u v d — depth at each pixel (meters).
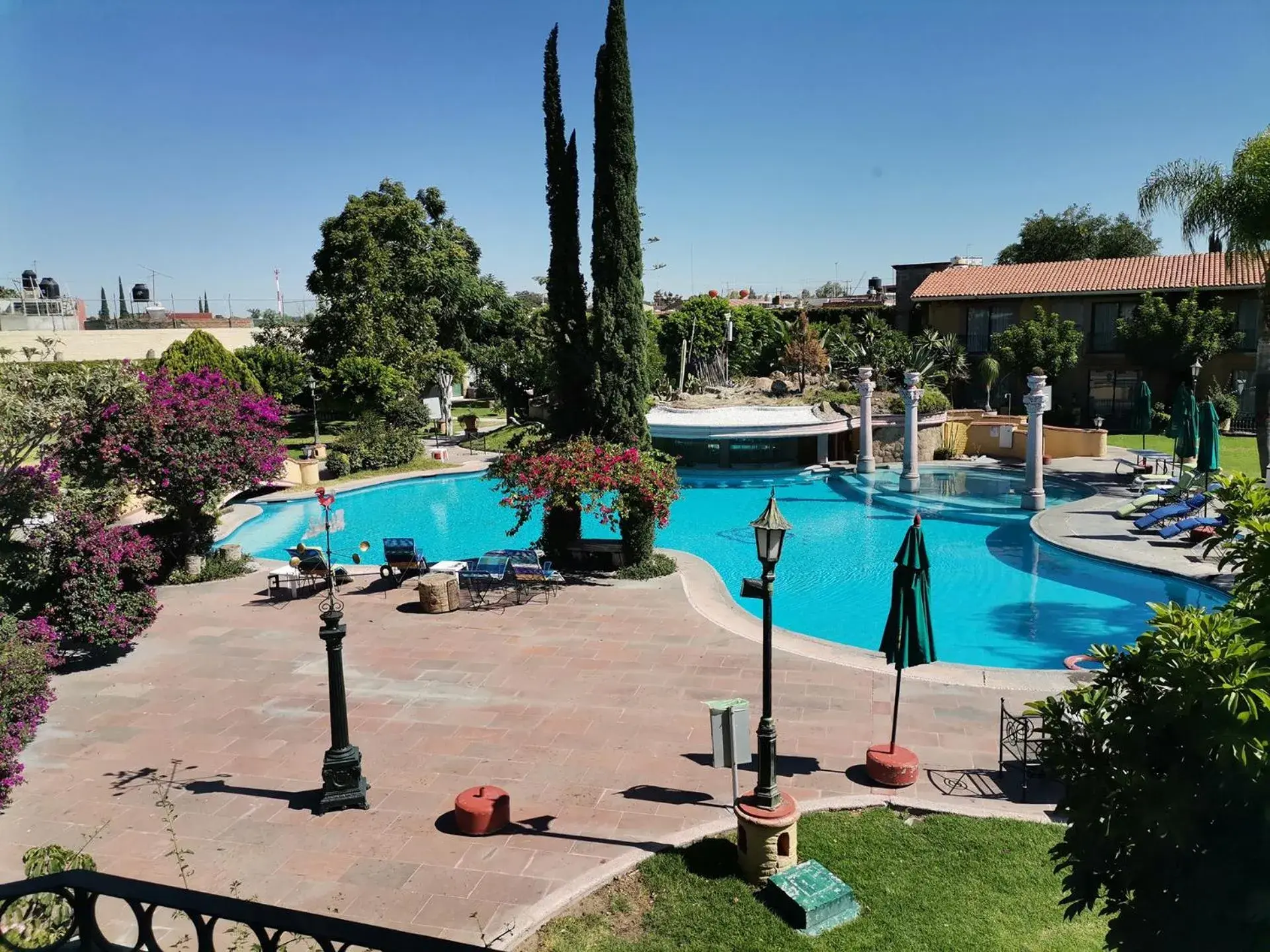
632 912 7.17
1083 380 38.00
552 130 17.77
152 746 10.52
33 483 12.80
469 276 48.97
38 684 9.66
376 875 7.72
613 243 17.34
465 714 11.27
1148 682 4.30
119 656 13.69
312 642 14.30
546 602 16.33
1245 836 3.84
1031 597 17.17
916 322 45.28
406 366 39.72
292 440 40.22
